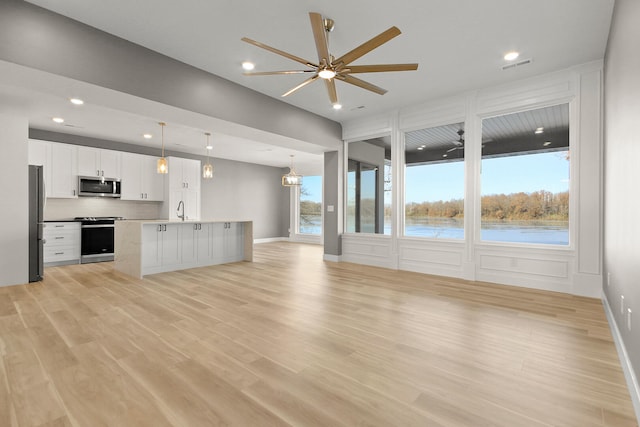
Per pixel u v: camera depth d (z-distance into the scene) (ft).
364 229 20.04
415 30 9.98
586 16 9.16
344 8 8.93
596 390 5.90
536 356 7.26
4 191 13.34
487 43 10.75
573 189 12.62
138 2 8.72
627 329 6.50
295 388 5.91
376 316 9.90
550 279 13.23
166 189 24.03
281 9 9.02
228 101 13.79
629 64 6.56
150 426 4.84
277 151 26.09
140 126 18.26
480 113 14.80
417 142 17.57
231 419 5.03
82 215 21.13
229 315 9.91
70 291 12.70
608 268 9.95
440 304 11.20
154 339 8.05
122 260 16.55
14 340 7.91
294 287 13.62
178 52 11.46
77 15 9.30
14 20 8.48
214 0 8.64
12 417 5.00
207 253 18.90
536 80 13.25
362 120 19.42
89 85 9.97
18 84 9.89
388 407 5.36
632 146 6.21
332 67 9.02
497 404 5.46
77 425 4.85
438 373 6.48
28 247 14.02
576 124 12.42
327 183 21.34
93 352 7.30
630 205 6.34
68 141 19.99
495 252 14.64
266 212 33.68
